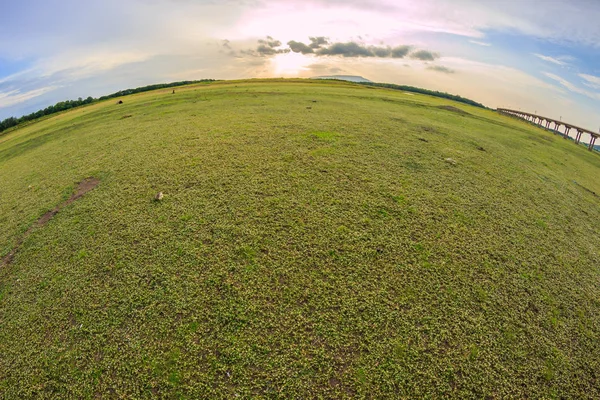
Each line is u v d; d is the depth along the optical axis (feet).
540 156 100.68
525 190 68.39
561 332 37.29
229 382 30.68
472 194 62.08
